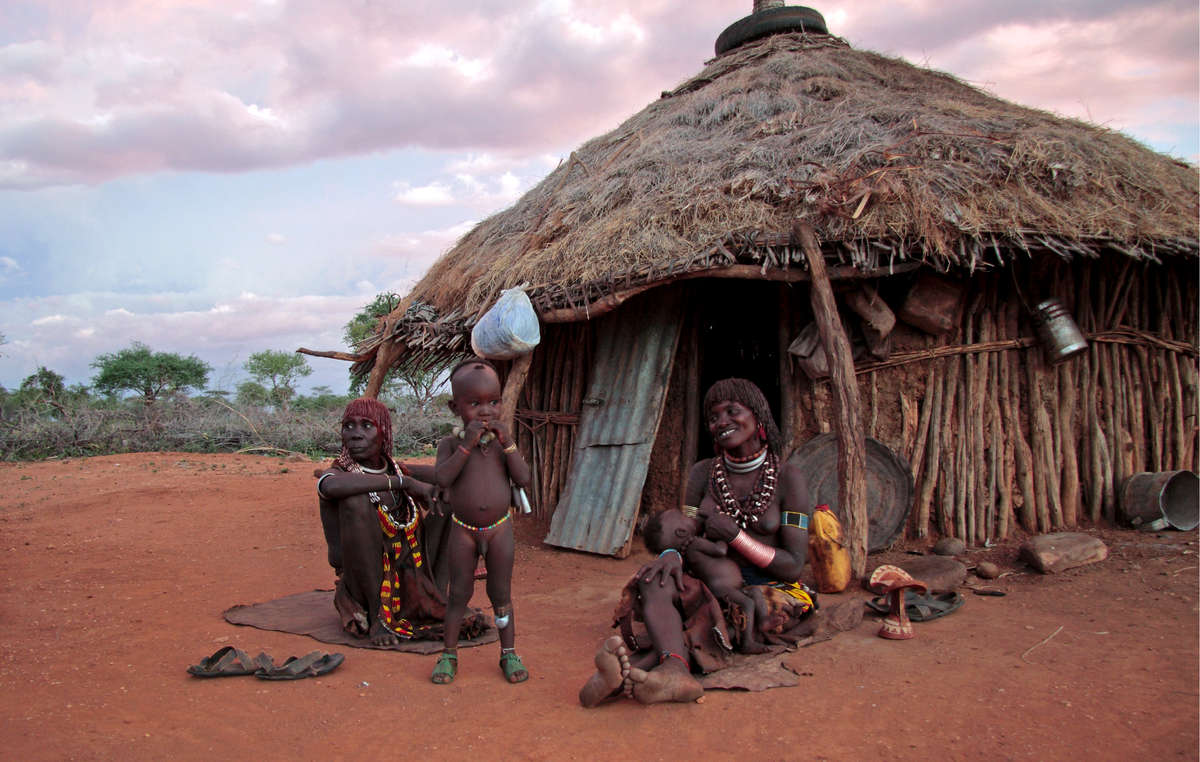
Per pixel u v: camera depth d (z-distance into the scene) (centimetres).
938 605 481
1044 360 678
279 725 323
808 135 713
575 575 623
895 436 669
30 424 1719
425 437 1948
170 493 1055
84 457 1619
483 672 389
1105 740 297
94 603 520
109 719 325
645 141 808
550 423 805
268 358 3722
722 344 1028
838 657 399
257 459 1617
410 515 449
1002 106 828
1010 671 374
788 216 624
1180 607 466
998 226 601
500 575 382
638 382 732
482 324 662
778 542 417
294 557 689
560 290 663
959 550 627
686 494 431
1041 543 575
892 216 595
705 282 768
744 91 844
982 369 668
